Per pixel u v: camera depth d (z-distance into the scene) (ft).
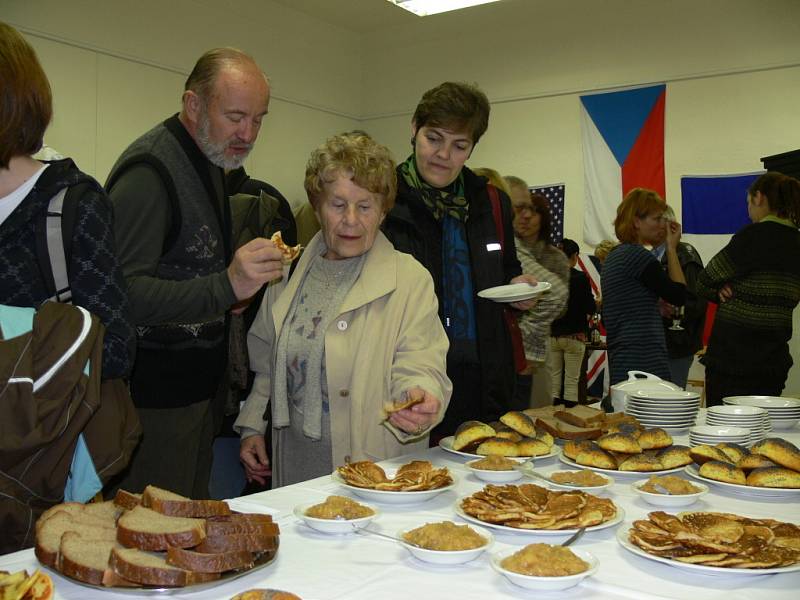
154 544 3.23
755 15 20.93
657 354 11.57
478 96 7.63
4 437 4.02
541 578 3.26
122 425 4.77
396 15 26.35
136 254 5.92
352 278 6.47
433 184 7.83
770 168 17.80
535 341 11.07
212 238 6.64
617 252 11.84
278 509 4.51
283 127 25.16
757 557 3.49
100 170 19.11
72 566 3.18
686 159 22.06
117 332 4.80
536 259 11.58
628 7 22.94
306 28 25.90
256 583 3.38
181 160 6.47
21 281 4.65
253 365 7.14
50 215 4.66
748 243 12.10
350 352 6.25
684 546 3.66
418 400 5.41
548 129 24.53
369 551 3.81
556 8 24.22
